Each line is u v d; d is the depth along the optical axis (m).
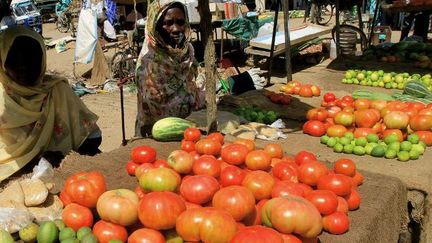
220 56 12.39
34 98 3.52
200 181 2.13
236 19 12.02
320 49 12.12
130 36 11.52
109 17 16.30
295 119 4.68
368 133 3.84
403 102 4.40
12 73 3.40
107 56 14.27
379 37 11.85
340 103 4.52
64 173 3.05
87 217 2.09
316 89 5.56
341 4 10.72
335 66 7.76
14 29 3.35
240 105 4.98
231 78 6.83
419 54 7.65
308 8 20.05
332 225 2.24
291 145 3.94
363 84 6.36
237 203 1.97
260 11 21.92
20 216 2.14
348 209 2.48
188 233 1.85
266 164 2.54
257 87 7.62
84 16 11.94
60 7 23.45
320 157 3.65
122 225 2.02
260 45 10.55
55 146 3.73
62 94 3.73
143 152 2.90
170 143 3.64
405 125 3.79
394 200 2.81
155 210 1.91
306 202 1.99
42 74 3.55
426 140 3.76
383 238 2.60
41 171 2.96
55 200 2.36
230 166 2.45
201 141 2.81
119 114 9.28
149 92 4.41
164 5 4.18
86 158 3.32
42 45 3.48
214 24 12.28
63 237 1.97
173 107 4.49
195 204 2.12
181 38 4.32
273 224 1.94
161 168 2.26
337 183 2.37
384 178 2.98
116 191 2.08
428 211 3.19
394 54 7.88
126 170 3.06
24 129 3.52
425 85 5.46
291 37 11.41
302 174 2.46
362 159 3.62
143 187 2.24
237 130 4.00
